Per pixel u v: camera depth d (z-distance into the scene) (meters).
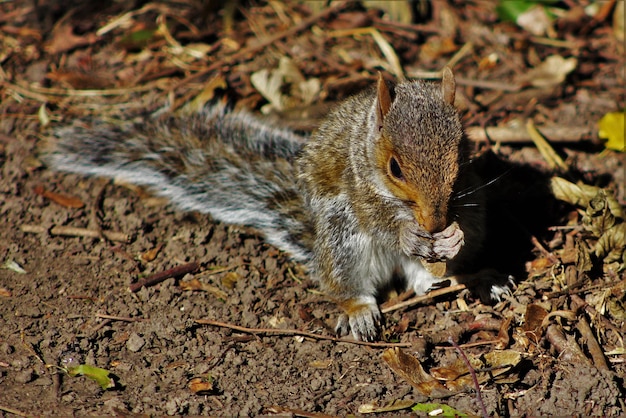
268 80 13.76
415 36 15.38
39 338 9.27
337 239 10.17
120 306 9.84
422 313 9.91
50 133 12.81
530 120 13.27
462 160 9.11
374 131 9.27
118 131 12.62
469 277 10.09
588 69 14.58
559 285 10.09
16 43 14.96
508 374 8.66
